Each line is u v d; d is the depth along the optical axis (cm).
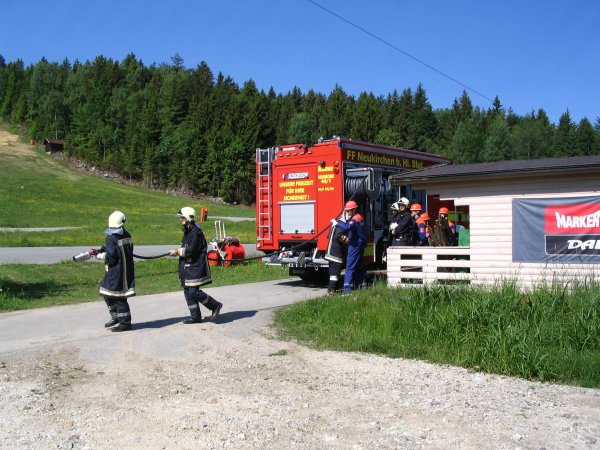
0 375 683
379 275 1421
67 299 1277
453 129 13138
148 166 10512
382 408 581
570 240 1037
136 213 5778
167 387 650
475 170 1114
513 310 856
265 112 11012
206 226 4181
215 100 12106
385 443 492
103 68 16088
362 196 1444
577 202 1031
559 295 883
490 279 1100
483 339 782
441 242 1336
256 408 580
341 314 961
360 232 1198
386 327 875
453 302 917
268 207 1500
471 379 688
